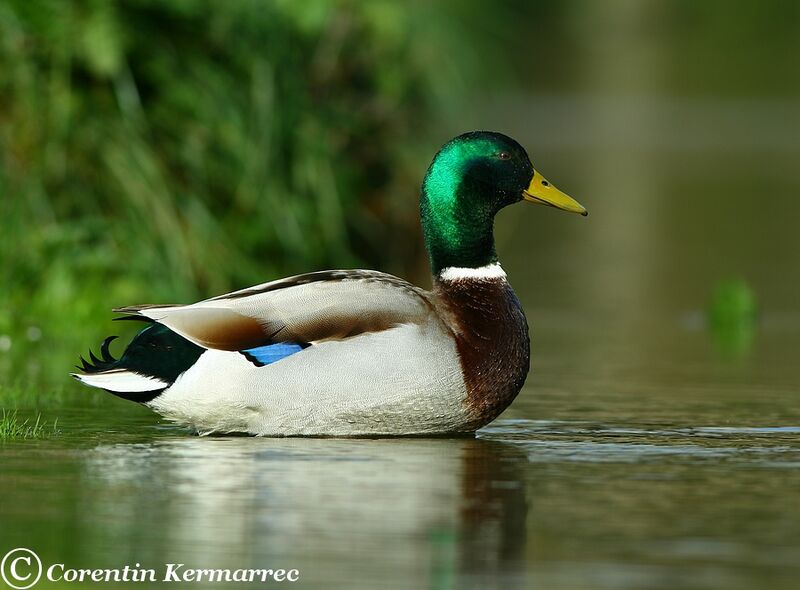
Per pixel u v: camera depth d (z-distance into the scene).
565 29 77.44
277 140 19.58
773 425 12.36
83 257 18.48
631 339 18.69
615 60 79.81
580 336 18.98
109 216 18.84
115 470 10.08
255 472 10.05
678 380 15.17
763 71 75.38
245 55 19.48
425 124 21.28
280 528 8.53
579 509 9.08
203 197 19.41
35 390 13.77
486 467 10.34
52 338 17.55
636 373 15.70
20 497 9.25
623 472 10.23
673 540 8.38
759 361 16.69
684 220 33.75
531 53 75.06
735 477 10.07
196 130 19.31
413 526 8.61
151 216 18.73
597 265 26.98
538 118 59.34
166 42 19.28
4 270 18.31
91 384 11.24
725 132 55.88
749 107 63.94
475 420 11.58
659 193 38.66
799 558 8.02
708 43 82.44
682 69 76.56
